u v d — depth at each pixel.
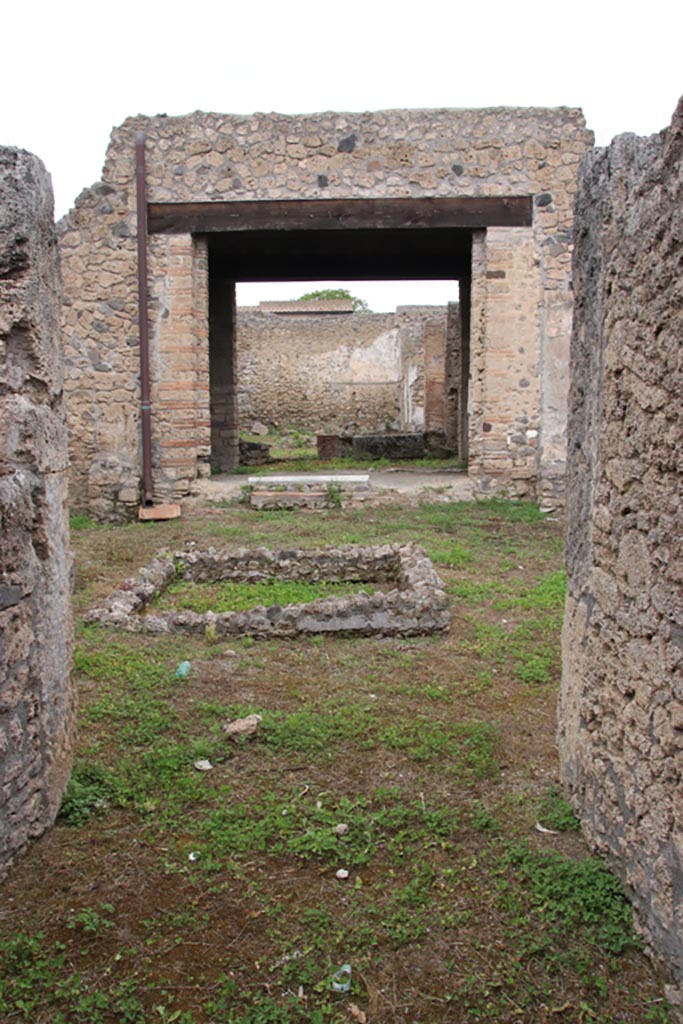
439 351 22.80
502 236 11.45
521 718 4.48
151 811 3.44
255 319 27.84
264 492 11.66
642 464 2.77
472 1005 2.42
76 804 3.44
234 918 2.79
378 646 5.62
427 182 11.36
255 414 28.06
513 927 2.74
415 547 7.84
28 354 3.12
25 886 2.96
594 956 2.62
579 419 3.51
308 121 11.32
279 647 5.60
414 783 3.71
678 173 2.46
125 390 11.65
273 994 2.47
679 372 2.47
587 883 2.93
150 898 2.90
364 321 28.03
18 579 2.99
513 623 6.16
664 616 2.59
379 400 28.25
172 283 11.50
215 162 11.33
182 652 5.44
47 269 3.28
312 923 2.76
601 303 3.20
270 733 4.18
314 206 11.38
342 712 4.47
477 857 3.13
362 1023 2.36
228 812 3.42
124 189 11.36
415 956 2.62
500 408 11.72
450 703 4.66
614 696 3.01
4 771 2.96
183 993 2.47
